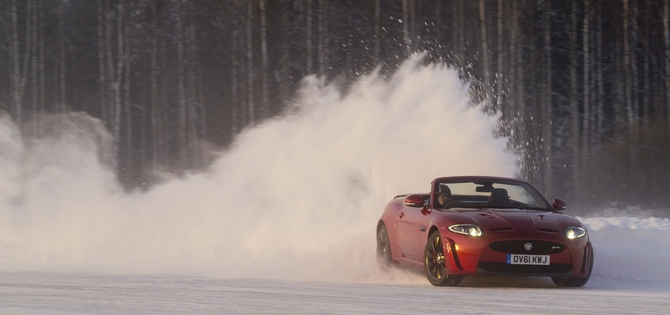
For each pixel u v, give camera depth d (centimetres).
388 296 2134
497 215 2528
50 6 12488
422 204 2756
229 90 12256
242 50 11988
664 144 10212
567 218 2556
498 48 10319
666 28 10881
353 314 1773
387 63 10938
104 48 12512
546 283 2644
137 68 12381
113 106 11694
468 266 2381
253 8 12038
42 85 12000
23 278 2620
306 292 2238
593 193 9869
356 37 11444
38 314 1784
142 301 2016
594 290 2373
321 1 11125
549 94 10994
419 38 10962
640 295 2195
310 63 11081
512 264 2373
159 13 12350
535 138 10725
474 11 11206
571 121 11150
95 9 12756
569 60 11894
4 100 12038
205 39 12300
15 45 11681
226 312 1808
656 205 9300
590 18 11631
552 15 11944
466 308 1875
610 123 11600
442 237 2467
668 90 10806
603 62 11794
